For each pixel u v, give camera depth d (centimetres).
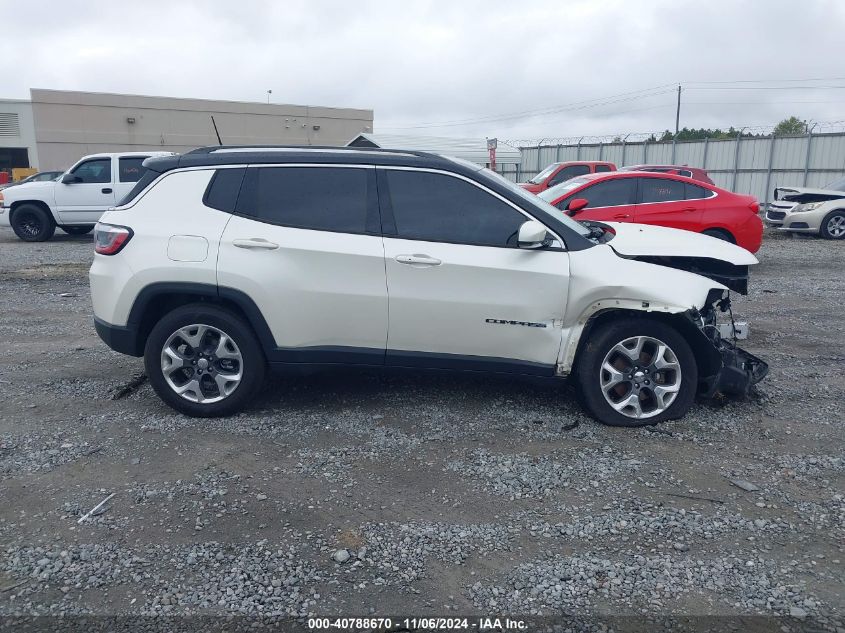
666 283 477
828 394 562
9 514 373
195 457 440
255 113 4225
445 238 480
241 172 493
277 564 331
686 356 485
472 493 397
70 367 628
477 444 461
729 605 304
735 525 366
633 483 410
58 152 3978
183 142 4147
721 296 503
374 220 484
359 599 307
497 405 531
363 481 410
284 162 491
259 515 372
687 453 451
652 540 353
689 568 329
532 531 360
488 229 483
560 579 322
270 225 483
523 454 447
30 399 544
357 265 476
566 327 483
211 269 476
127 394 555
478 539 353
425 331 482
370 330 484
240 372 494
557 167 2041
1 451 448
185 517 370
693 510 381
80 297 970
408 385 573
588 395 486
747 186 3092
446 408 524
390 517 372
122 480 410
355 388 566
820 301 945
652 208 1089
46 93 3891
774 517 374
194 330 492
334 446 457
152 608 301
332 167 490
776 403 540
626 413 491
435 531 359
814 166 2867
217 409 499
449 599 308
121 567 328
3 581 317
